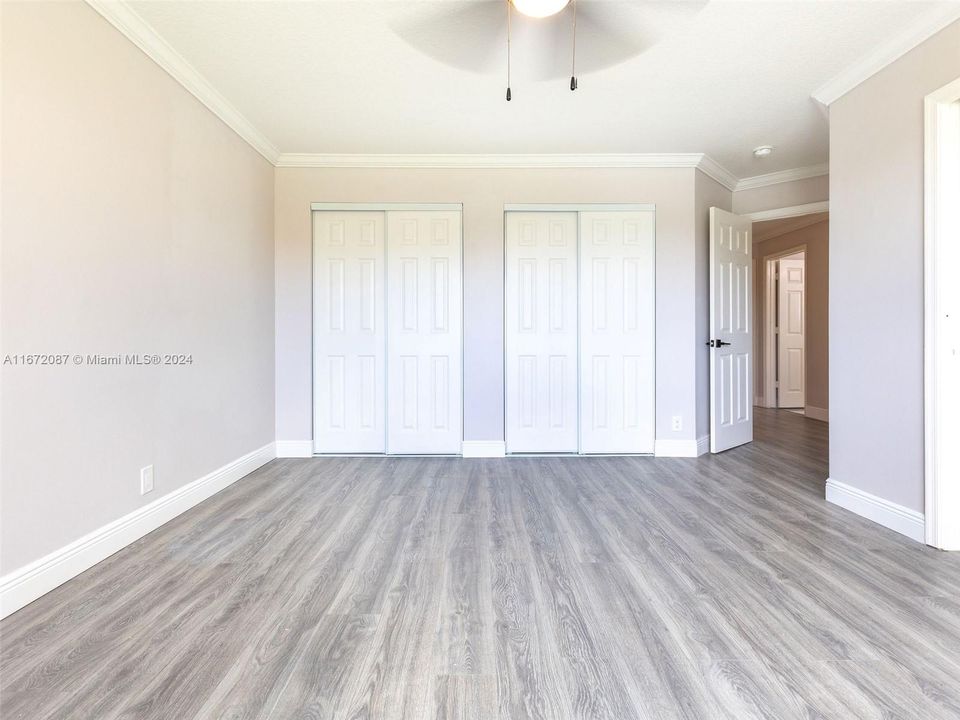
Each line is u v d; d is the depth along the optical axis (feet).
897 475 6.97
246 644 4.39
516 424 11.62
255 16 6.41
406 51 7.22
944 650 4.28
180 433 7.79
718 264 11.73
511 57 7.36
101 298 6.11
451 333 11.49
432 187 11.36
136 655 4.24
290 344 11.44
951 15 6.03
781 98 8.57
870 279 7.37
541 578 5.62
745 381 12.85
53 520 5.41
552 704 3.67
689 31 6.72
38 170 5.21
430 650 4.32
